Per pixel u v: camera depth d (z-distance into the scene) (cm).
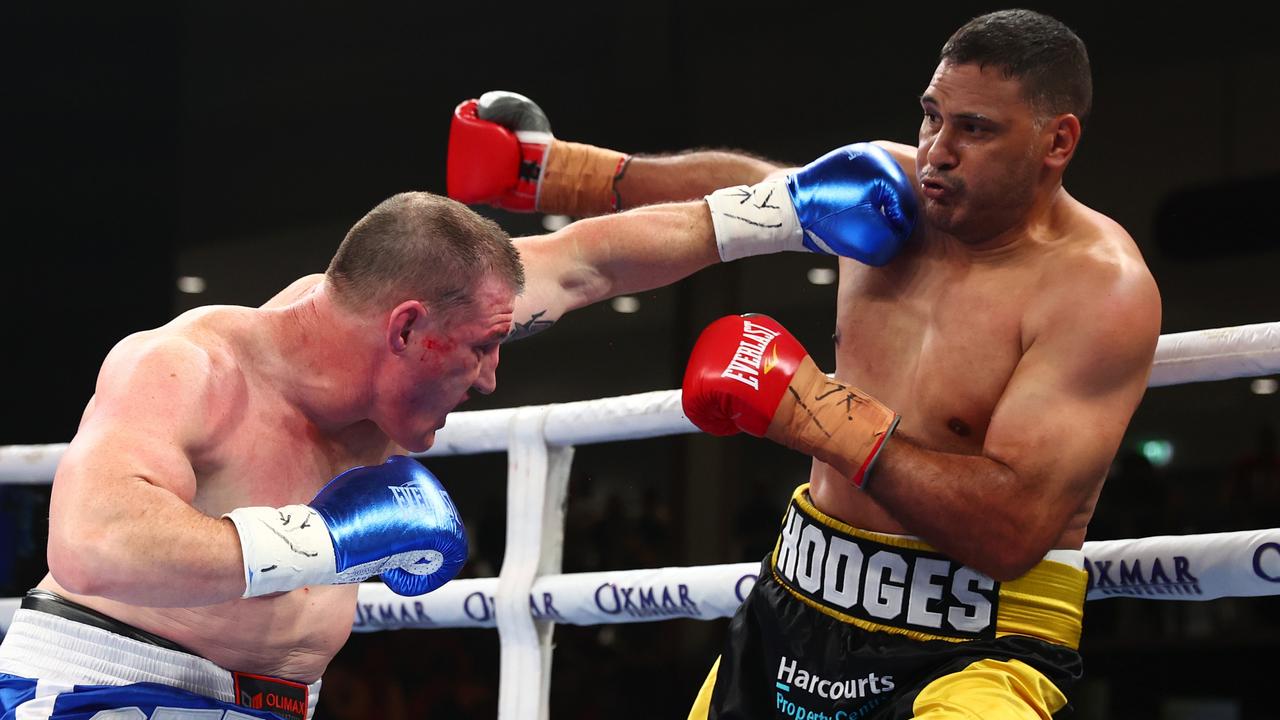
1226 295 869
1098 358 187
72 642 190
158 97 852
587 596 260
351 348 193
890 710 192
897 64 810
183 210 986
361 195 982
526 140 256
